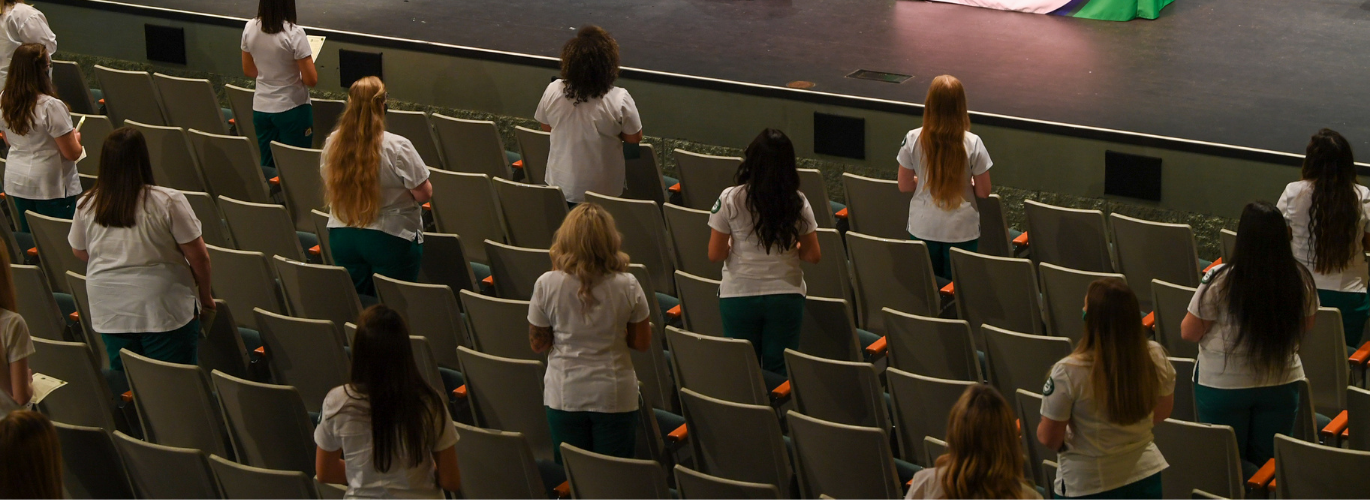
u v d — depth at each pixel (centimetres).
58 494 274
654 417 395
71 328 480
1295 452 330
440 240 503
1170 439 349
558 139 568
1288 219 452
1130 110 661
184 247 417
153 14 862
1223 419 369
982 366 479
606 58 547
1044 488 371
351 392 298
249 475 338
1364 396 358
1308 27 832
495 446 355
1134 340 296
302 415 379
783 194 409
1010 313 475
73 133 552
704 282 458
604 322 360
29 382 347
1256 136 613
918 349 426
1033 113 657
